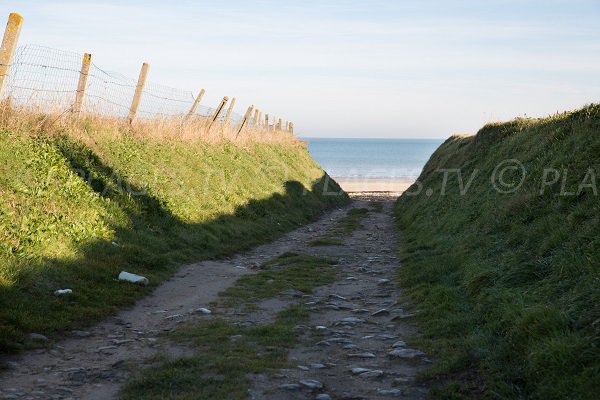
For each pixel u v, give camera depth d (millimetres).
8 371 6441
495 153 18969
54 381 6211
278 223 21734
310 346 7543
